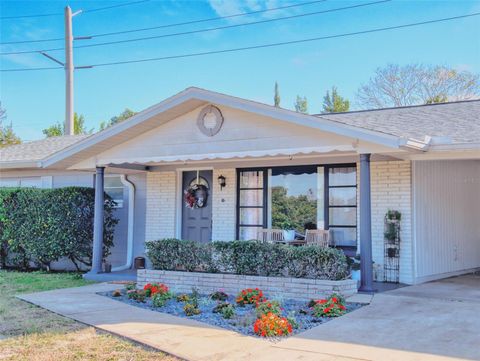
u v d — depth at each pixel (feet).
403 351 17.51
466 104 40.40
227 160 38.42
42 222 41.39
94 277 36.96
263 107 29.94
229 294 30.19
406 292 28.66
